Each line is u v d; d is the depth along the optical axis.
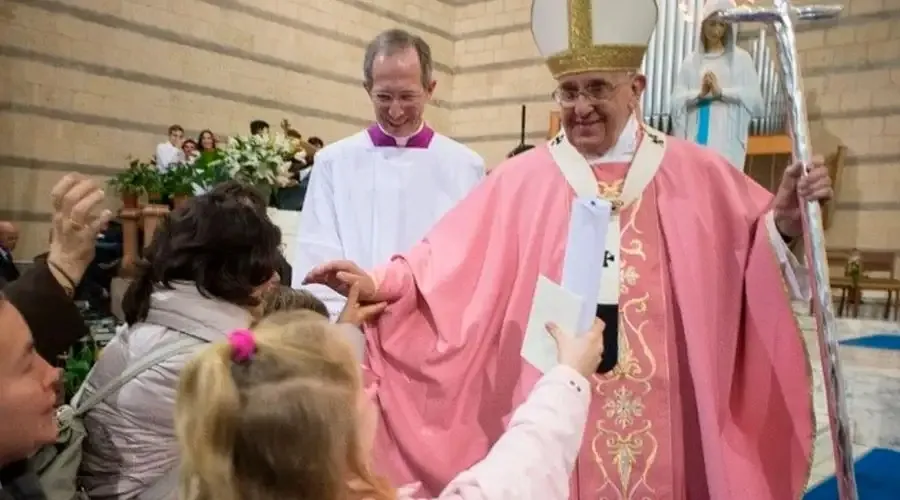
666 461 1.84
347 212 2.80
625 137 1.96
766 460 1.84
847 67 7.75
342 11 9.85
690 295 1.81
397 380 1.95
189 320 1.61
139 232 6.10
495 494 1.18
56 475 1.50
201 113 8.63
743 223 1.86
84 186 1.62
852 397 4.34
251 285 1.65
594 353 1.55
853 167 7.75
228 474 0.98
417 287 1.97
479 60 10.84
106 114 7.90
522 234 1.98
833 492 3.28
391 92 2.69
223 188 1.72
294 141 6.28
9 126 7.29
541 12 1.90
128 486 1.58
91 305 6.14
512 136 10.55
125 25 7.96
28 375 1.24
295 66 9.45
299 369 1.02
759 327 1.84
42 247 7.56
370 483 1.08
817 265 1.71
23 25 7.30
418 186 2.79
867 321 6.34
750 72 6.50
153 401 1.56
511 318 1.93
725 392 1.83
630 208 1.91
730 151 6.46
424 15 10.67
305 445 0.97
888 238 7.57
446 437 1.92
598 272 1.69
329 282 1.92
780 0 1.81
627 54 1.83
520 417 1.33
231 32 8.80
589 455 1.86
